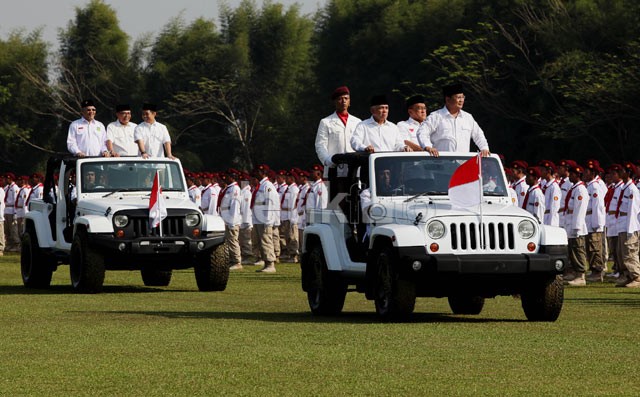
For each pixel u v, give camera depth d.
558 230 34.12
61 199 50.03
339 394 22.50
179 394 22.59
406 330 32.22
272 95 192.88
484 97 131.38
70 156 50.88
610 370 25.19
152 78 193.88
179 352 28.00
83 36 197.25
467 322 34.62
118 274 60.66
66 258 50.00
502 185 36.69
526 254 33.47
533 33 132.50
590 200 54.28
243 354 27.59
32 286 51.12
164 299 43.69
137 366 25.89
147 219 46.53
